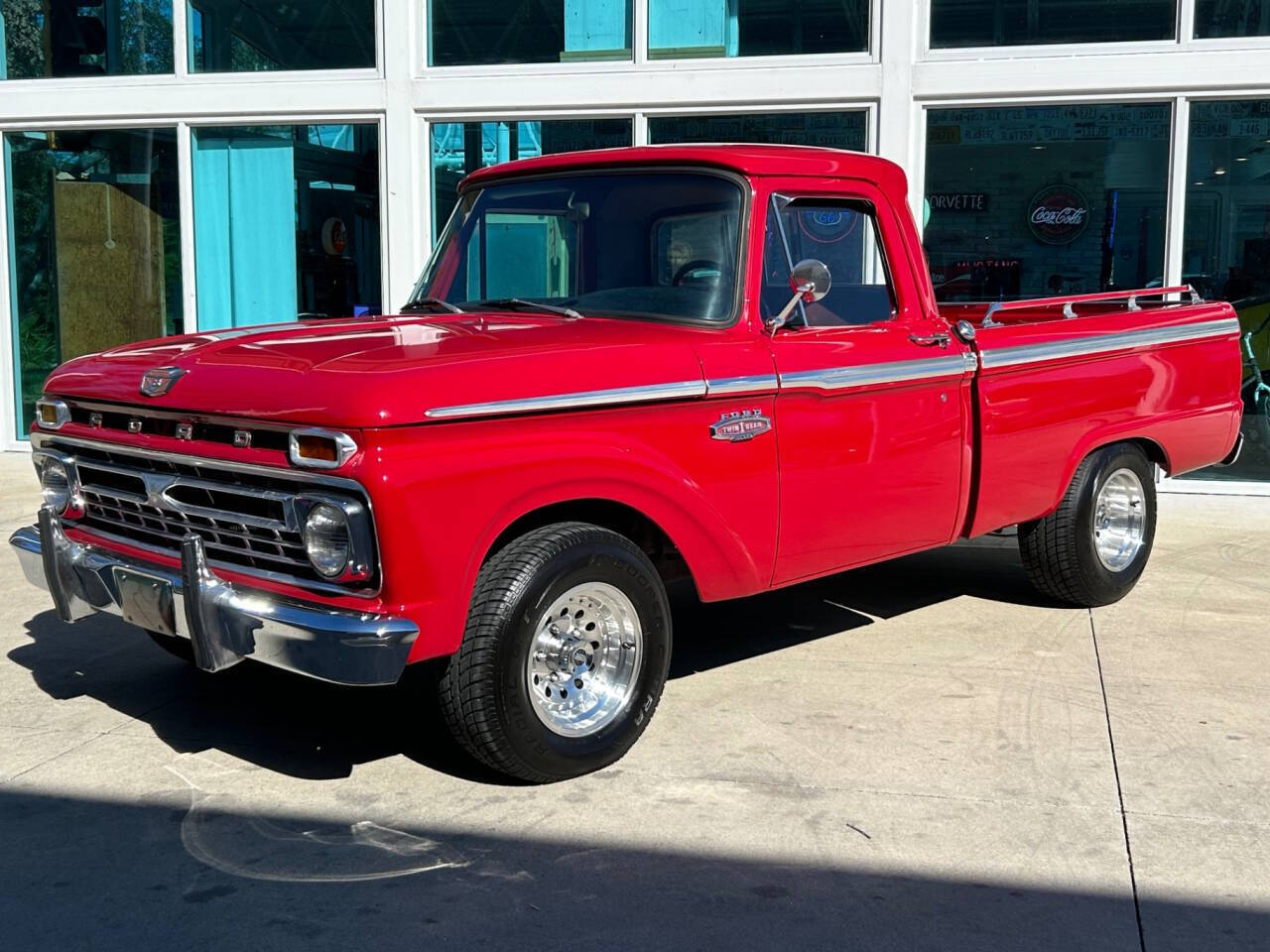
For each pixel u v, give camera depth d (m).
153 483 4.00
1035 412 5.47
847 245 4.84
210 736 4.43
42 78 10.47
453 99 9.66
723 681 5.04
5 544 7.36
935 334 5.00
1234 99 8.73
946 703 4.77
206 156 10.28
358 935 3.08
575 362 3.85
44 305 10.70
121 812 3.78
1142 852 3.54
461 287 5.07
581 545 3.90
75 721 4.57
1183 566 7.02
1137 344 5.96
